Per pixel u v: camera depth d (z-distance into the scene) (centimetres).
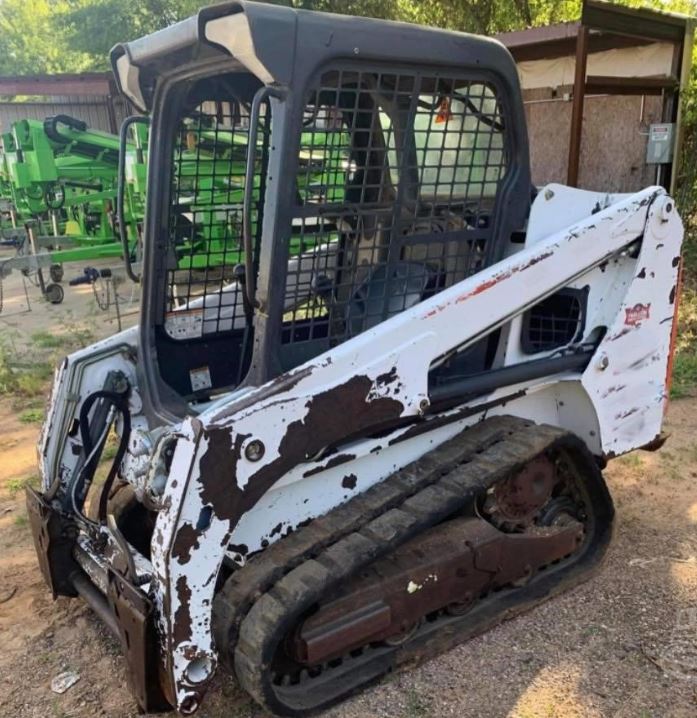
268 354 250
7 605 333
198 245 319
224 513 231
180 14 1714
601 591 321
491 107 282
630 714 256
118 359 318
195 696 238
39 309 927
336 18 234
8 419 557
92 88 1688
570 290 313
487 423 305
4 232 1100
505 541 288
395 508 270
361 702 264
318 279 268
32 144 1020
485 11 1291
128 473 297
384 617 259
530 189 304
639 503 397
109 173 1084
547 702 262
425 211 280
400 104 261
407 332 258
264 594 244
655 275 324
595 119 886
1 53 3412
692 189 877
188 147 302
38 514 303
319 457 257
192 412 287
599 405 323
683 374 568
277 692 257
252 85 290
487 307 275
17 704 274
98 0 1830
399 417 264
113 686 281
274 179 238
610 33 725
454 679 274
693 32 800
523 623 303
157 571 231
